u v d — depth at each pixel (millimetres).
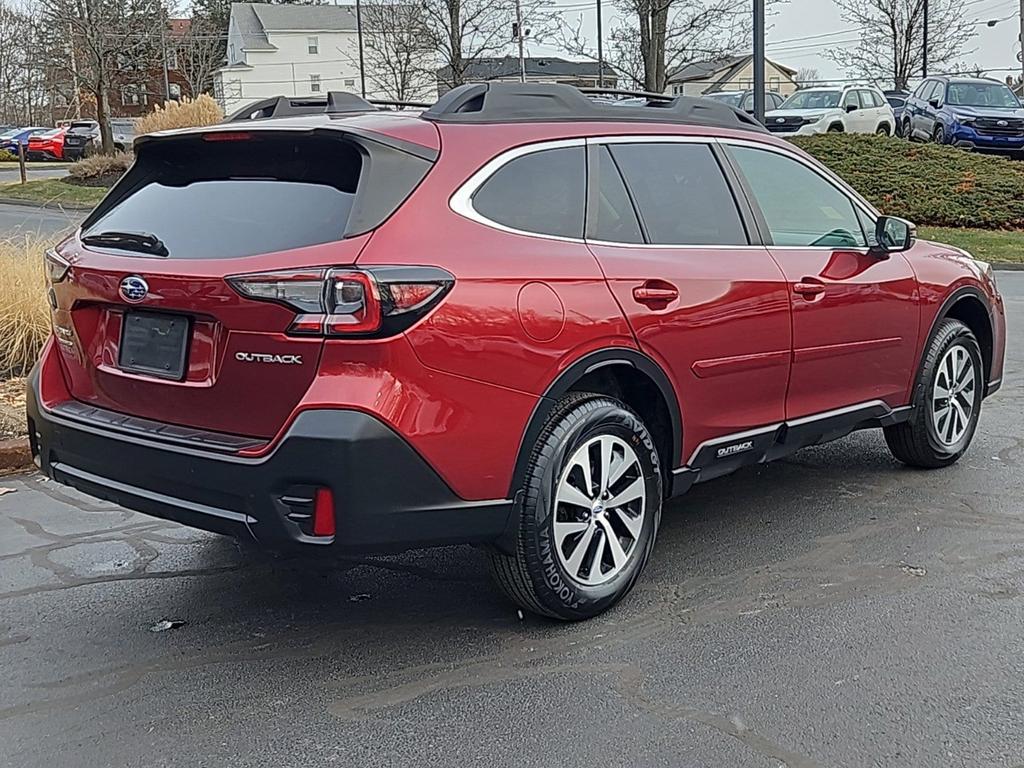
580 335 3832
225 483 3455
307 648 3895
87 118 59188
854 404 5246
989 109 23766
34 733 3326
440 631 4020
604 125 4293
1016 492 5598
